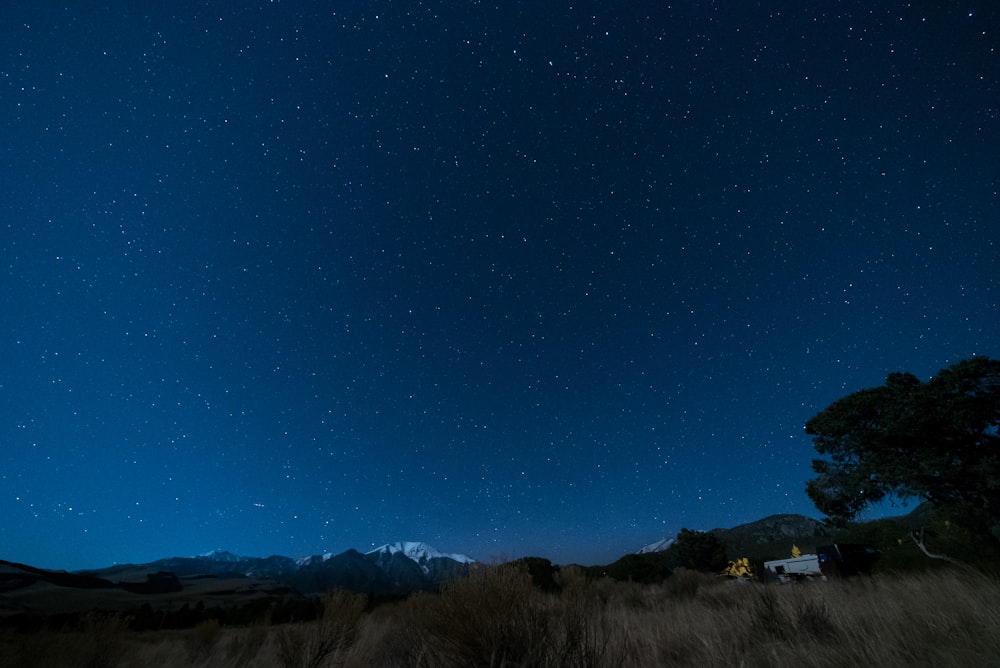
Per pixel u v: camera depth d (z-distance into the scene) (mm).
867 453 17469
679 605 8070
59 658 6242
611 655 3760
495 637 3193
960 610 4289
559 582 8055
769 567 20719
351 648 5551
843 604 5762
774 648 3967
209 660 7176
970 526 14516
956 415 15328
